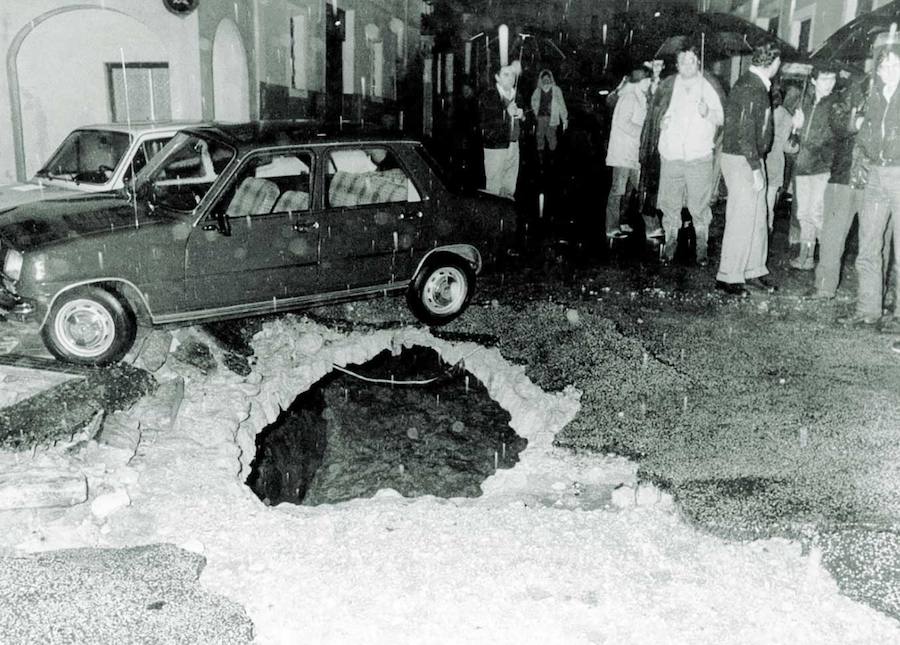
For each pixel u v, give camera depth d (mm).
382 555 3670
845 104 7578
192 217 5836
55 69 12945
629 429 4992
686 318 7176
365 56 21172
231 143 6152
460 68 29688
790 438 4816
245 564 3619
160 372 5801
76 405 4836
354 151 6777
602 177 18531
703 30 11891
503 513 4035
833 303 7578
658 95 9398
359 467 6703
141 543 3795
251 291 6109
